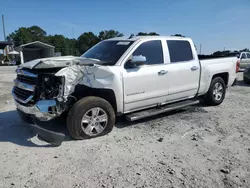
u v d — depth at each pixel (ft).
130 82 14.82
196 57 19.29
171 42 17.63
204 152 12.32
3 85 36.99
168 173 10.25
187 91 18.63
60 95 12.51
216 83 21.53
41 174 10.15
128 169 10.56
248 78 37.42
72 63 13.08
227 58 22.53
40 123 13.89
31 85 13.16
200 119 18.03
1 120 17.51
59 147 12.78
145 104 16.11
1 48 128.88
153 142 13.56
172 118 18.25
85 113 13.37
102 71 13.62
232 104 23.03
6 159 11.45
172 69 17.06
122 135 14.56
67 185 9.37
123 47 15.71
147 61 15.97
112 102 14.76
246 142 13.66
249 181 9.73
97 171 10.39
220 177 10.00
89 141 13.57
